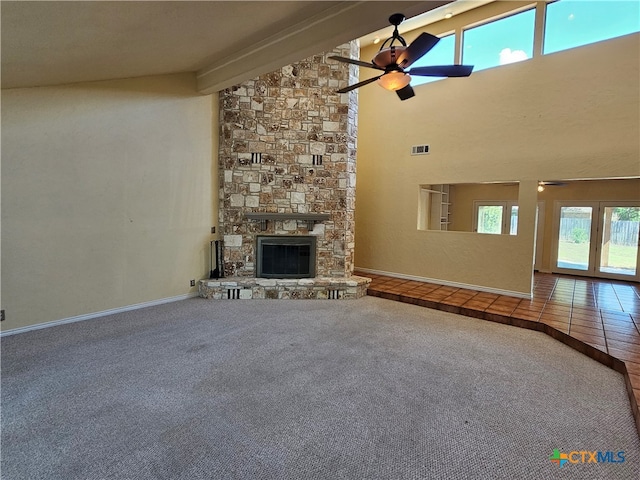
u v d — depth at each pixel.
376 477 1.75
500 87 5.36
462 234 5.82
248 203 5.33
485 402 2.47
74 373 2.77
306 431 2.10
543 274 7.36
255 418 2.22
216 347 3.36
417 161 6.32
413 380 2.78
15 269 3.54
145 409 2.29
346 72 5.39
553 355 3.33
